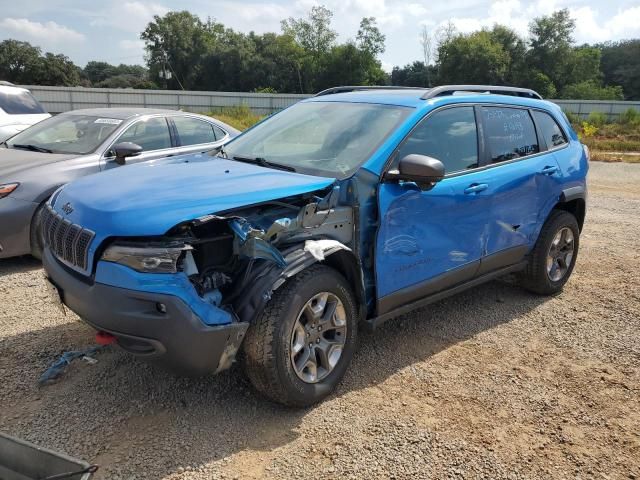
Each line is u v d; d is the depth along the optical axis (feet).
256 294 9.99
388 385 12.10
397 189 12.06
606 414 11.37
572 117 135.74
